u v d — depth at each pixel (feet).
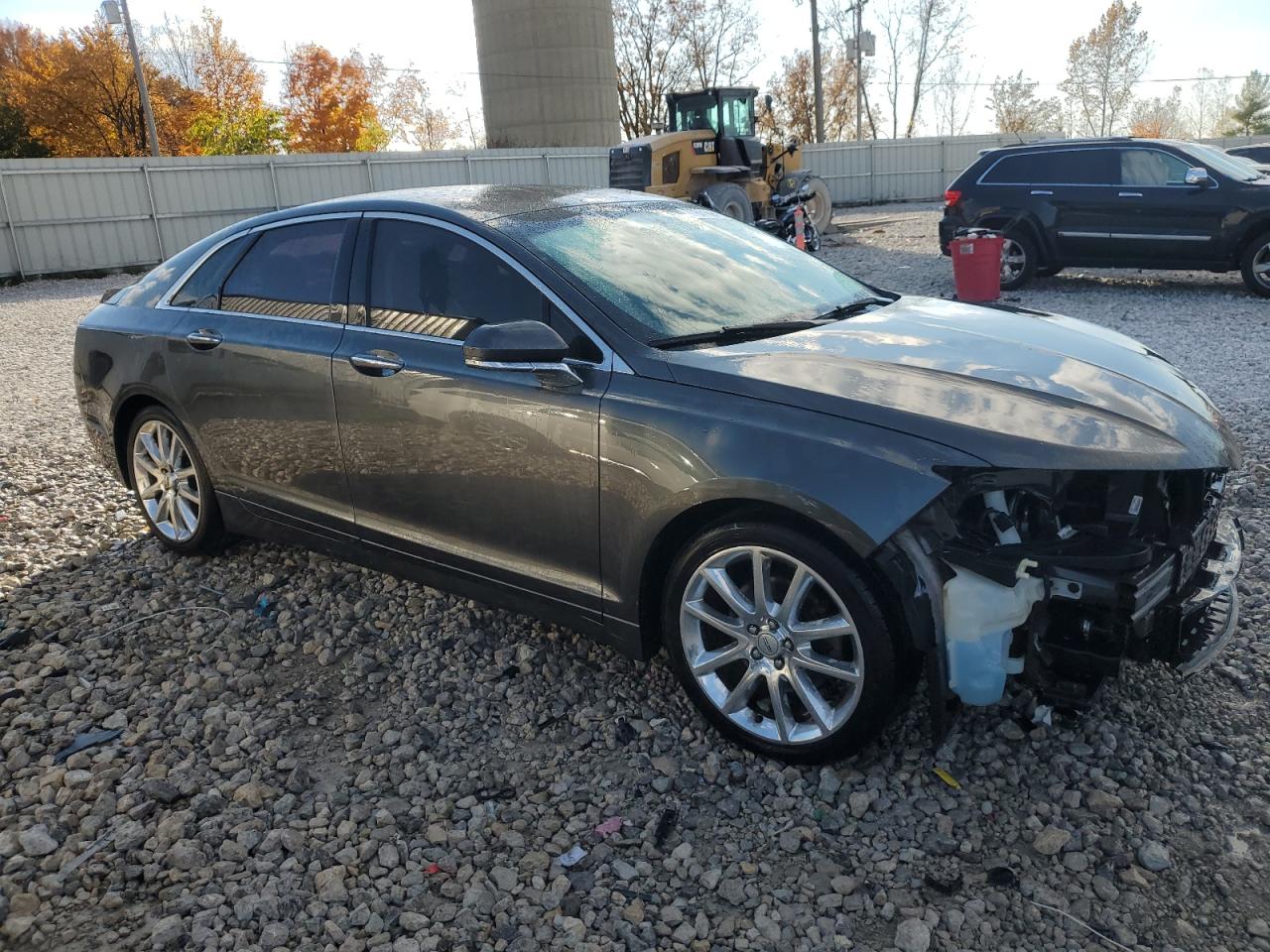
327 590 14.40
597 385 10.27
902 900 8.18
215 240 14.69
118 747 10.68
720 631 9.99
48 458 22.44
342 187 87.97
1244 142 108.37
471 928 7.99
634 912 8.12
